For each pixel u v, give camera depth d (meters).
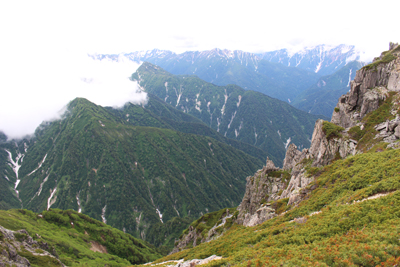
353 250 29.50
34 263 98.62
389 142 74.50
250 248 46.12
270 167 115.00
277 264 33.03
